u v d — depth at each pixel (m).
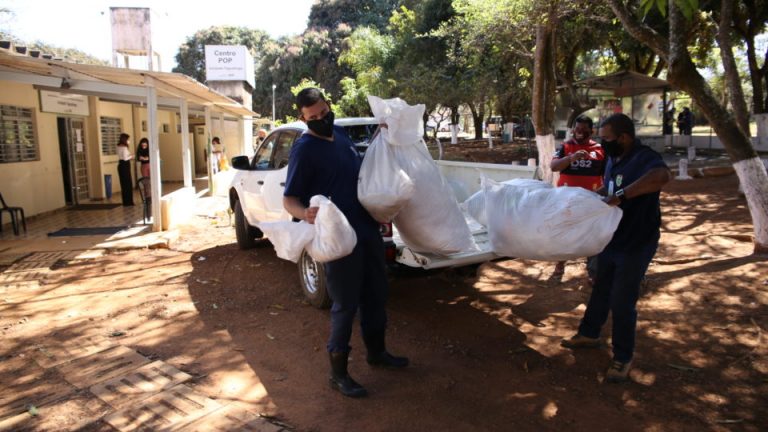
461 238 4.14
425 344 4.53
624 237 3.72
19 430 3.30
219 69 31.81
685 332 4.55
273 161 6.79
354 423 3.36
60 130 12.12
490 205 4.37
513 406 3.54
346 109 32.66
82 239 8.58
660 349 4.28
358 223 3.58
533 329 4.79
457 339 4.62
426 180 3.95
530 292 5.73
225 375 4.00
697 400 3.56
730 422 3.30
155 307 5.50
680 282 5.68
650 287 5.59
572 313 5.12
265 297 5.78
